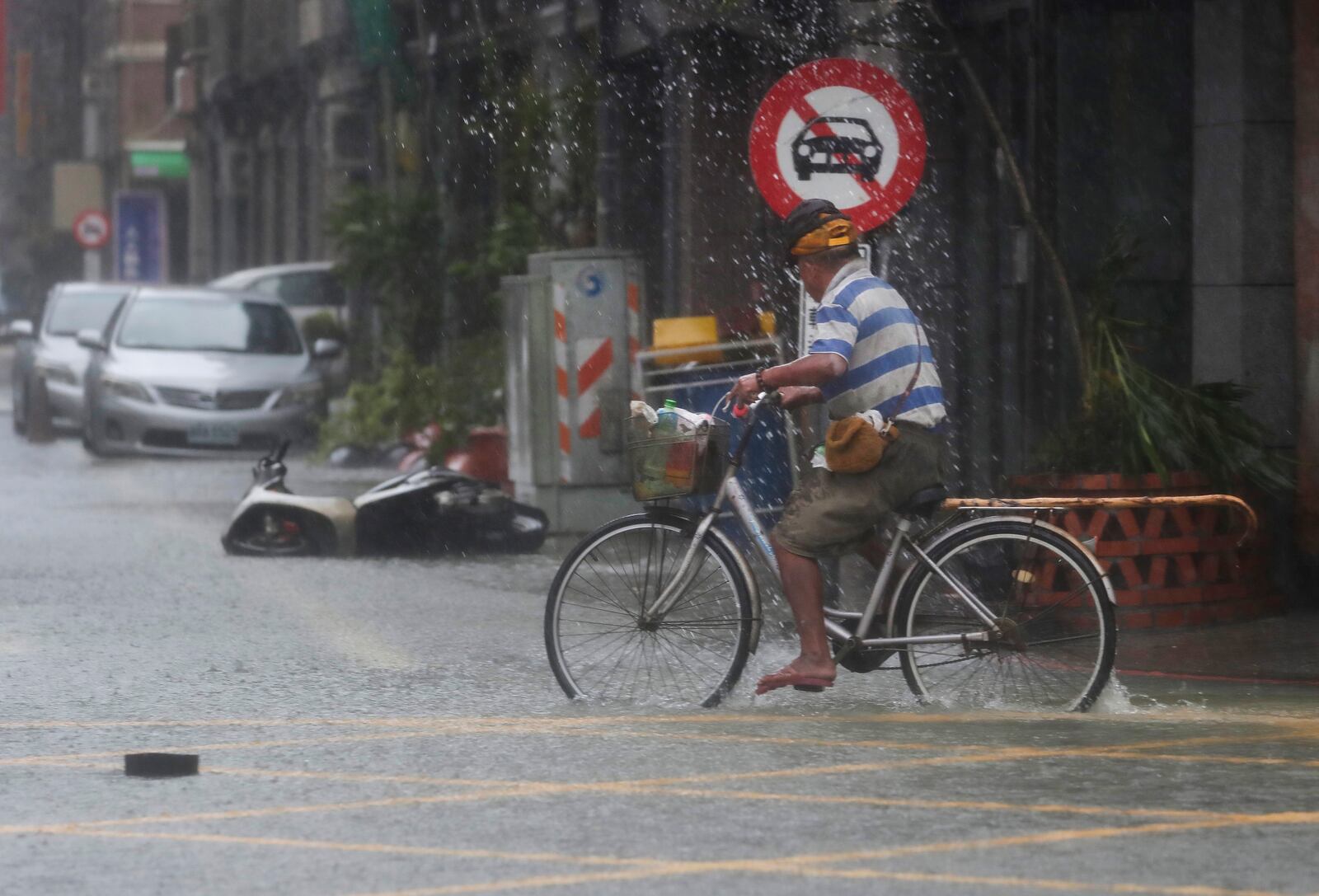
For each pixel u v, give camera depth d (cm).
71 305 7344
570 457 3869
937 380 2084
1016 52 3491
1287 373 2969
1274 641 2655
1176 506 2741
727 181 4734
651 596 2164
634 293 3900
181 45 13762
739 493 2150
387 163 7556
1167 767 1812
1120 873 1442
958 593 2092
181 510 4575
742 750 1897
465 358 5325
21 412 7519
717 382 3484
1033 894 1388
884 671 2341
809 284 2088
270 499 3703
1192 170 3278
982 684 2119
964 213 3616
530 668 2444
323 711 2142
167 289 6638
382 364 6338
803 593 2069
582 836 1562
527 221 5484
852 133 2736
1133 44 3294
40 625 2816
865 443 2023
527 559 3688
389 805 1673
